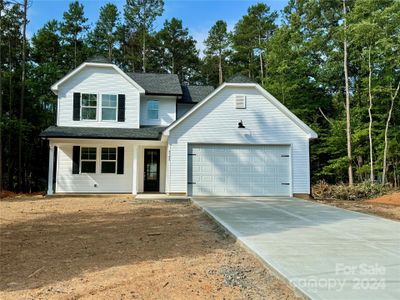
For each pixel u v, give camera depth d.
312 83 28.48
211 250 6.74
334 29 26.27
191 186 16.19
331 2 28.19
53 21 33.16
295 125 16.77
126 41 38.59
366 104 25.34
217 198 15.32
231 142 16.44
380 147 23.58
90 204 13.78
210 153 16.38
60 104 17.88
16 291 4.68
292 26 29.44
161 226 9.27
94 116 18.12
